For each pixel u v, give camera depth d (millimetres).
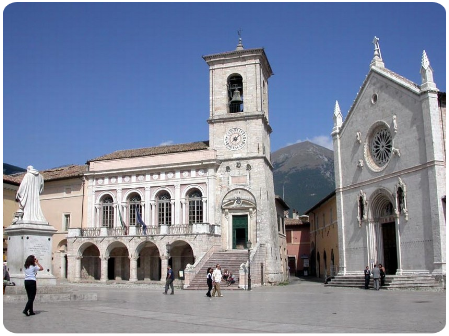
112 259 54906
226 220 50719
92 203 55562
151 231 50375
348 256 42750
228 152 52062
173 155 53750
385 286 33812
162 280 48219
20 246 22453
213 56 54125
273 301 25062
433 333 12781
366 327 14039
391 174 37594
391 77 37875
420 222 34250
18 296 20375
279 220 63125
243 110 53094
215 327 14203
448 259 32156
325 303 23172
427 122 33844
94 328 13773
